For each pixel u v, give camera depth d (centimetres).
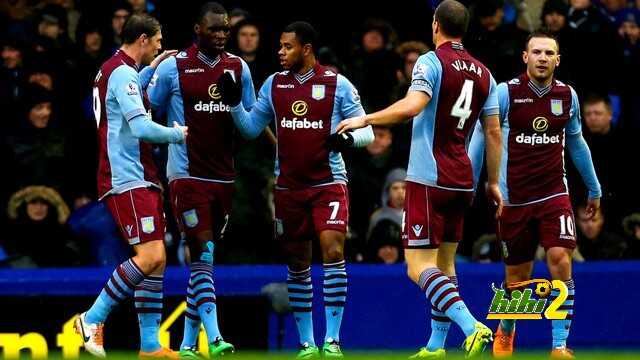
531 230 3456
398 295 3819
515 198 3434
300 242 3316
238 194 4216
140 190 2997
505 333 3534
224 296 3609
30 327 3534
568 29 4622
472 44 4509
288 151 3275
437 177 2986
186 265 4081
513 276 3528
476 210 4344
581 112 4438
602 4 4856
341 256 3256
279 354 3231
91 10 4497
